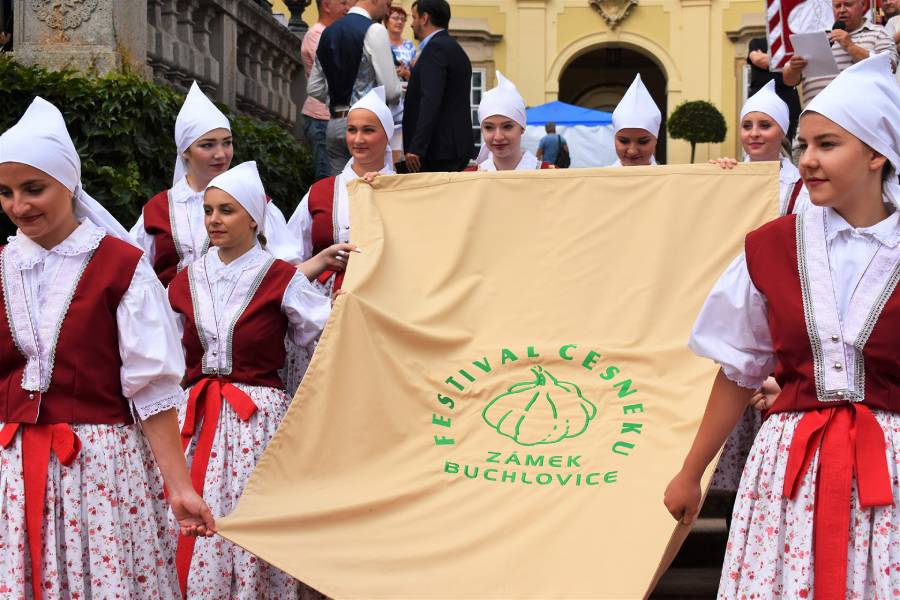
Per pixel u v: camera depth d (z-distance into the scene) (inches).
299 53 533.6
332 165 343.9
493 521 176.6
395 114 338.0
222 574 193.0
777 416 143.6
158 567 165.9
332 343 195.5
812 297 139.0
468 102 319.3
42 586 156.6
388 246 216.5
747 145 241.8
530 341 203.3
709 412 148.7
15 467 158.1
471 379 198.7
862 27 301.3
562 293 207.8
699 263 206.4
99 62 328.8
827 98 138.5
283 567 169.6
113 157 305.7
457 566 171.2
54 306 160.2
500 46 997.2
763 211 208.5
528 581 167.3
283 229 230.7
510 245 214.2
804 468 137.7
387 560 172.1
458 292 209.3
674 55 991.0
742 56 983.6
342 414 192.2
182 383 210.4
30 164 156.6
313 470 188.7
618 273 207.9
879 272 137.6
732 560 143.2
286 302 204.7
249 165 210.7
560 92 1199.6
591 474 179.9
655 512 170.4
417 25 319.9
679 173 212.7
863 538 134.2
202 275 207.5
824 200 138.9
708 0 981.8
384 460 190.7
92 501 158.6
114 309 161.6
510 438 189.9
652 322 201.9
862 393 136.6
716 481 215.9
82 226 164.6
